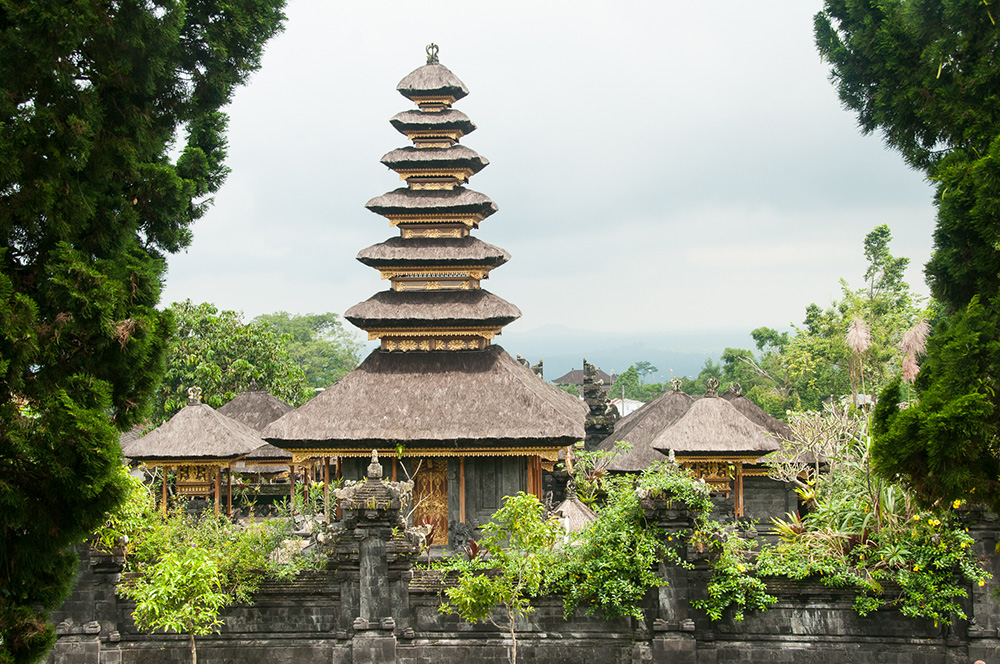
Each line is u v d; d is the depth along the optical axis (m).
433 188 37.28
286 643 22.36
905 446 14.72
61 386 15.67
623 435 41.56
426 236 36.84
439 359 34.12
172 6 17.58
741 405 43.72
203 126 28.20
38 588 15.81
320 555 22.64
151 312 16.94
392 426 31.36
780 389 80.19
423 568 22.69
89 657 21.94
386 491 22.28
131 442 39.38
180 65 21.42
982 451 14.70
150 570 21.47
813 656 21.77
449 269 35.66
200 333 59.19
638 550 21.64
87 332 15.75
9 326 14.53
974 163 15.82
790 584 22.03
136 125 17.50
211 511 28.67
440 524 32.38
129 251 18.03
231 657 22.38
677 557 21.73
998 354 14.65
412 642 22.19
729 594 21.91
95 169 16.89
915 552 21.84
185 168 24.95
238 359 57.53
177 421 39.34
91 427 14.98
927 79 18.88
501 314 33.84
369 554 22.23
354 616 22.23
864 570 21.89
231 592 22.28
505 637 22.23
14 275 15.79
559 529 22.61
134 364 16.53
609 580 21.77
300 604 22.50
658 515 21.91
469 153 37.06
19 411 15.22
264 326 61.34
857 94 22.64
